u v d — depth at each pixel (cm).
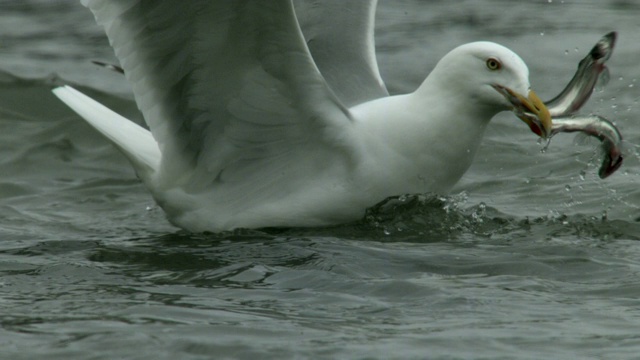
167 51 1194
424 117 1212
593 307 966
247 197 1246
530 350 866
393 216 1228
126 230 1292
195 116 1226
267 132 1223
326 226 1235
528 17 2352
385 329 912
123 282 1049
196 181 1253
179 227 1288
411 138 1210
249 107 1210
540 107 1182
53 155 1612
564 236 1205
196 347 868
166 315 943
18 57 2105
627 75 1945
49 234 1269
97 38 2242
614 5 2416
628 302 980
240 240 1201
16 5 2444
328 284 1034
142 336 889
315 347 870
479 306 969
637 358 848
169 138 1236
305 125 1207
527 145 1631
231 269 1088
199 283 1045
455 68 1208
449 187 1255
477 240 1185
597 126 1218
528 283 1034
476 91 1204
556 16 2348
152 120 1230
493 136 1681
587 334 900
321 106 1192
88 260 1137
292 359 848
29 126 1711
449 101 1213
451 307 967
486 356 855
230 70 1189
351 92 1338
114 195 1473
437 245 1159
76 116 1731
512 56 1201
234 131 1227
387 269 1080
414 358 849
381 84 1365
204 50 1180
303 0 1468
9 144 1642
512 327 916
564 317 941
